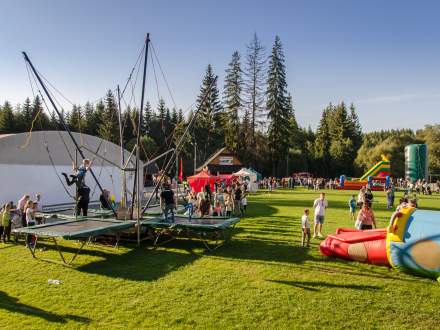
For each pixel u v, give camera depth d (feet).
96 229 34.01
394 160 234.99
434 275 27.30
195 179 98.89
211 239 43.45
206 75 229.66
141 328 19.29
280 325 19.81
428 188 129.59
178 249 38.45
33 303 22.77
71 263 32.53
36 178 64.75
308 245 39.19
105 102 254.06
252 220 59.00
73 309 21.83
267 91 190.80
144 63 41.09
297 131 272.72
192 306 22.35
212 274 29.09
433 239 27.37
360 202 63.77
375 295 24.40
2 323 19.83
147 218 43.52
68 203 63.05
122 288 25.63
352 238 33.47
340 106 268.21
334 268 30.91
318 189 159.12
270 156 194.70
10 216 42.09
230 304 22.70
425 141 243.40
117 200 79.30
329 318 20.76
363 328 19.57
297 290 25.34
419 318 20.90
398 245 29.09
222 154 163.94
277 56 187.93
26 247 39.01
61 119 41.63
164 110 280.10
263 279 27.81
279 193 130.41
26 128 245.65
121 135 51.11
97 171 75.97
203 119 231.09
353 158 258.16
